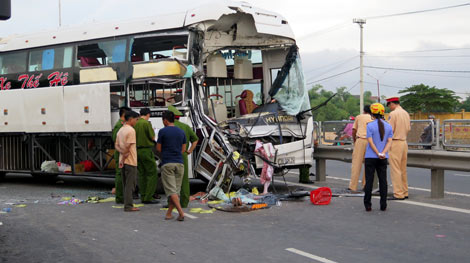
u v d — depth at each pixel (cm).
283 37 1223
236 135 1103
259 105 1291
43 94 1313
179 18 1123
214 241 696
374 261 588
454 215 854
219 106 1254
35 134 1362
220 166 1064
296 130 1202
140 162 1027
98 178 1633
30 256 631
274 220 838
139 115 1162
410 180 1419
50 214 922
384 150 894
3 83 1411
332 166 1967
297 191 1121
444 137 1030
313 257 608
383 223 798
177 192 874
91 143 1276
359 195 1075
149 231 766
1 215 915
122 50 1193
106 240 711
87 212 942
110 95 1206
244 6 1148
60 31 1334
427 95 5091
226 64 1258
